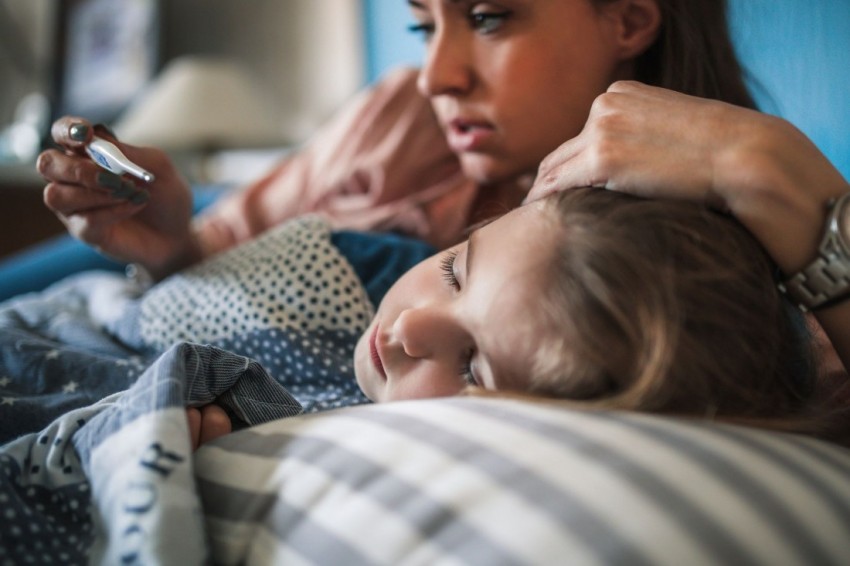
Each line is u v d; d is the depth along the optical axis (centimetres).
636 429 44
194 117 240
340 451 46
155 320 84
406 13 201
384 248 92
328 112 236
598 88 88
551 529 38
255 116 246
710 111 57
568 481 40
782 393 54
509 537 38
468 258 56
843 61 105
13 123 322
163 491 45
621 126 58
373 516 42
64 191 83
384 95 128
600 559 37
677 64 87
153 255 95
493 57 85
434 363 57
